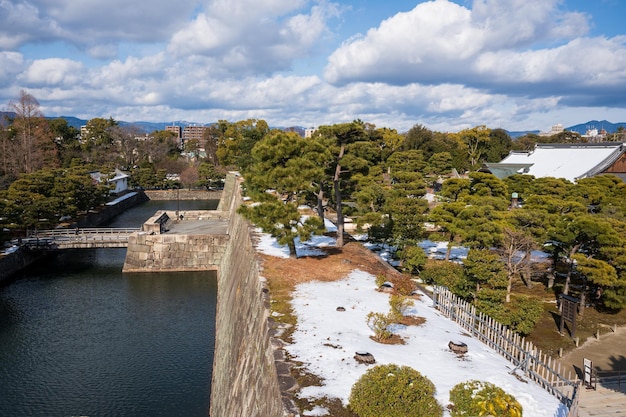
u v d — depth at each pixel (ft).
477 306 61.52
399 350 41.47
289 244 74.33
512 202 134.72
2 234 120.37
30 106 257.96
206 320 97.55
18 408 63.57
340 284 62.03
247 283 71.46
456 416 28.94
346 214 98.02
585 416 45.09
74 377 72.33
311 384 33.76
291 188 65.46
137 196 271.08
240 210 69.46
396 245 97.50
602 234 73.05
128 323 95.25
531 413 31.63
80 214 188.75
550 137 329.52
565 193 116.98
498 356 42.04
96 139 336.08
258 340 48.16
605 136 336.49
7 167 227.40
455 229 87.35
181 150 394.32
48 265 139.33
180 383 71.20
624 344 66.08
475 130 278.87
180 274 133.08
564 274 99.71
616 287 72.33
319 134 84.58
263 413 35.68
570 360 60.85
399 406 27.78
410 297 59.82
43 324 93.91
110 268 137.59
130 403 65.41
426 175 221.25
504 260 86.63
